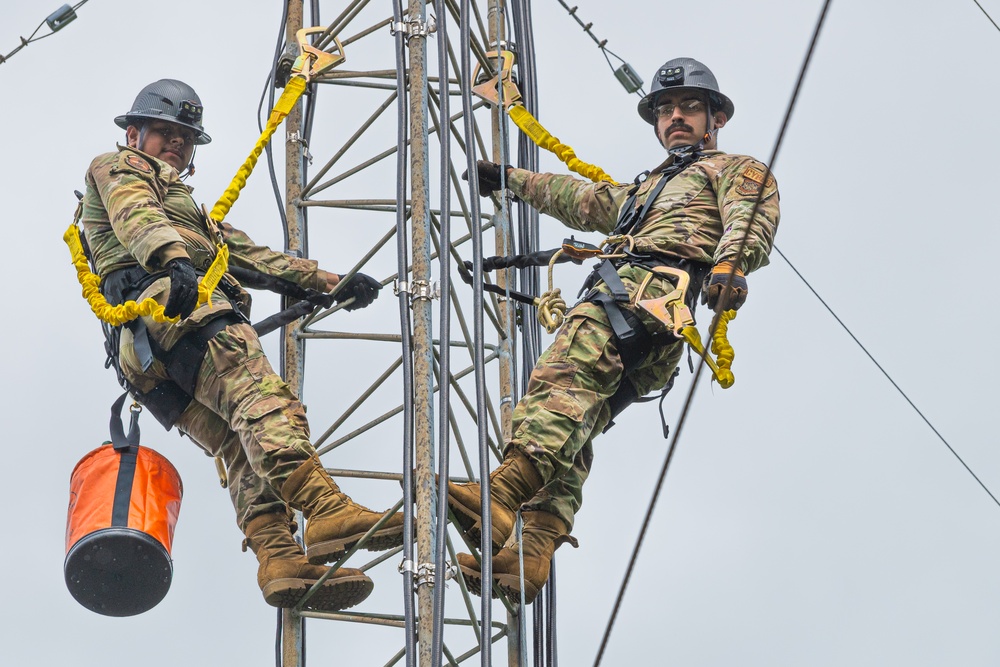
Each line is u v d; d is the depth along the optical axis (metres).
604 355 14.26
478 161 15.98
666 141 15.72
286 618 15.55
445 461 13.58
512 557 14.35
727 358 13.98
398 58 15.01
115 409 15.70
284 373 16.92
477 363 13.91
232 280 15.27
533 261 15.32
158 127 16.08
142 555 15.09
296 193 17.62
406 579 13.29
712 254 14.66
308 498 14.11
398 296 14.26
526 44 16.98
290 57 18.17
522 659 14.40
